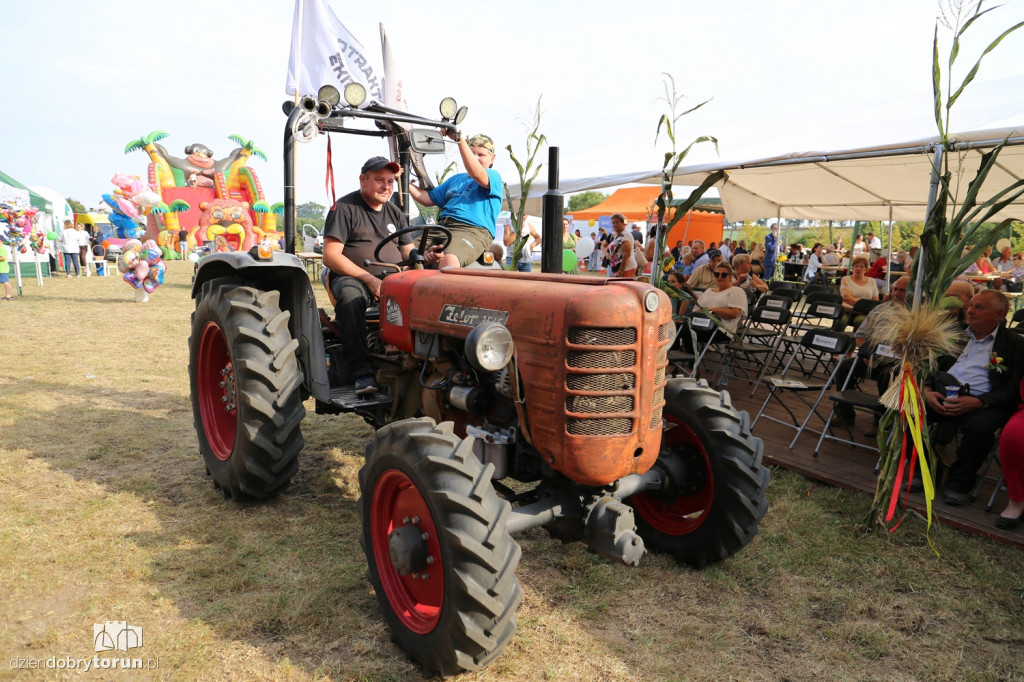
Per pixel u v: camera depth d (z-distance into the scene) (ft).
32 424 16.48
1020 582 10.14
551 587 9.91
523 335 8.34
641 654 8.39
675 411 10.31
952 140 12.75
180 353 26.12
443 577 7.43
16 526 11.04
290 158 12.23
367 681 7.70
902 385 11.27
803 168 23.20
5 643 8.16
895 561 10.82
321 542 10.93
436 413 10.58
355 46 14.40
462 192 13.71
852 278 27.35
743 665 8.27
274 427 11.34
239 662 7.97
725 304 22.11
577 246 61.46
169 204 88.12
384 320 11.14
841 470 14.29
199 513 11.88
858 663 8.38
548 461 8.25
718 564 10.62
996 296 13.03
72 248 65.05
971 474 12.82
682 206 13.12
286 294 13.16
